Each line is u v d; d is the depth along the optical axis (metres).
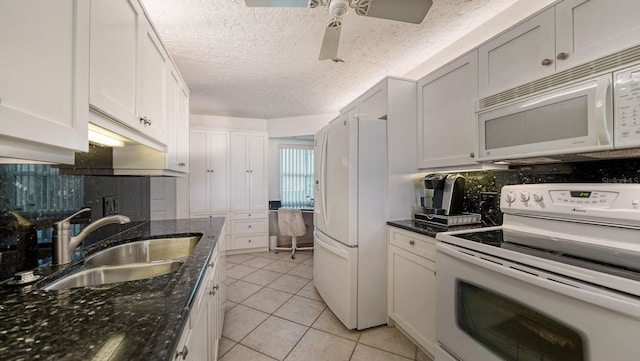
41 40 0.59
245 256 4.04
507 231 1.37
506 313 1.03
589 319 0.79
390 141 2.11
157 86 1.43
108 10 0.91
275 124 4.54
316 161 2.79
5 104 0.50
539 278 0.91
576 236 1.09
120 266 1.13
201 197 3.95
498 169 1.69
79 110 0.71
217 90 3.15
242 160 4.15
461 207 1.98
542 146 1.19
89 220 1.42
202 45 2.12
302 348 1.81
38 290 0.80
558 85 1.14
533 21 1.33
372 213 2.07
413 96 2.19
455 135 1.81
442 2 1.67
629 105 0.92
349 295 2.01
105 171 1.48
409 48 2.23
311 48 2.18
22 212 0.96
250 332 2.00
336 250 2.14
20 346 0.53
